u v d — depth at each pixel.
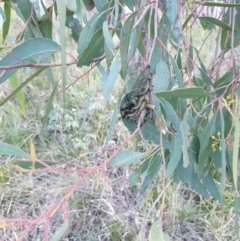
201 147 1.00
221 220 1.80
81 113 2.38
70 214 1.81
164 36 0.95
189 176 1.08
